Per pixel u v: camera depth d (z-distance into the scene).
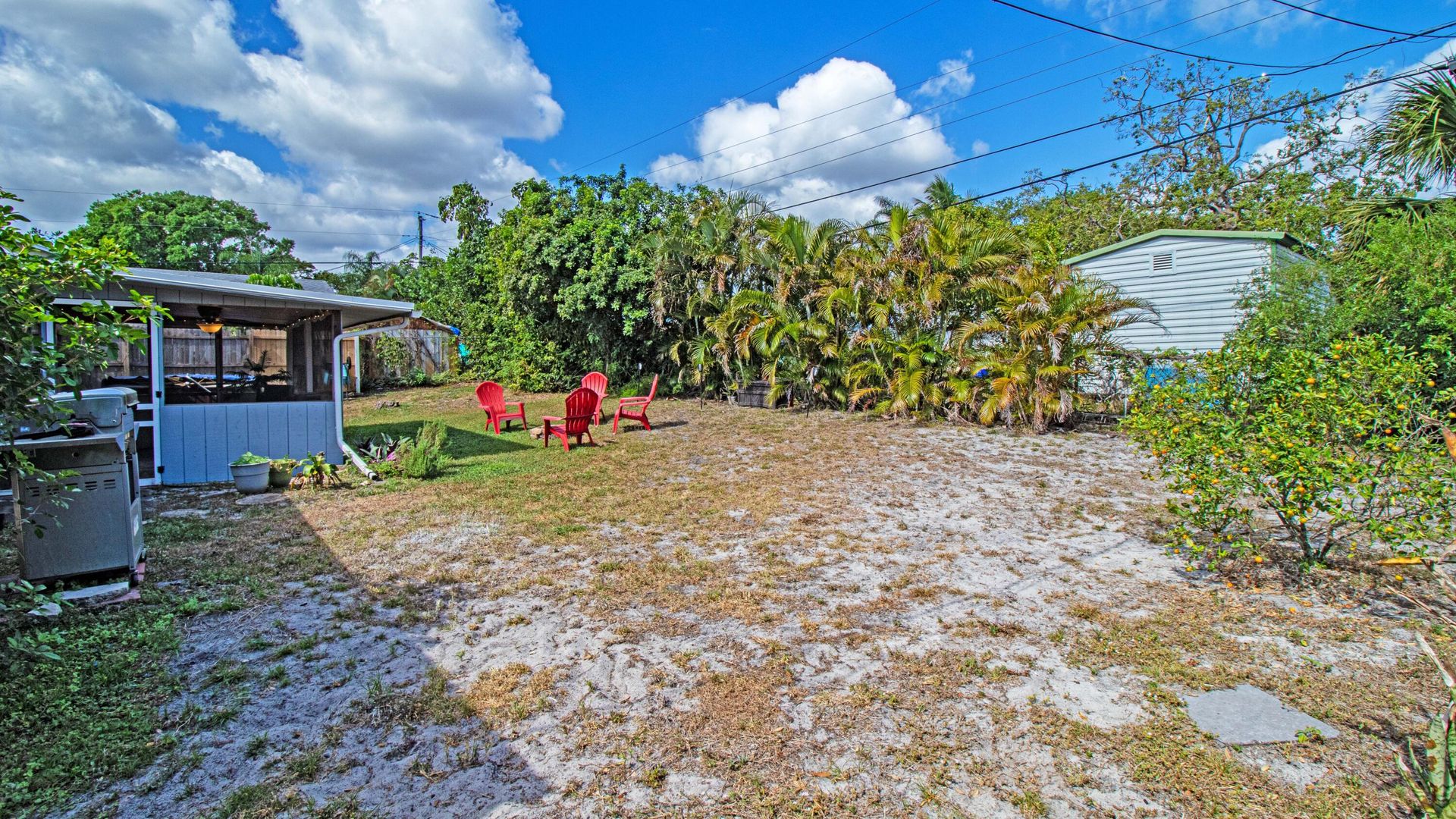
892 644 3.43
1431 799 2.06
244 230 38.44
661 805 2.26
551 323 17.77
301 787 2.34
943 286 11.19
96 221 33.88
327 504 6.34
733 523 5.71
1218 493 4.05
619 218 16.91
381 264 41.34
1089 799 2.26
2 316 2.59
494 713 2.81
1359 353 3.89
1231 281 11.43
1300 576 4.16
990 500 6.37
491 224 21.98
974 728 2.68
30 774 2.33
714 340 14.81
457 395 18.16
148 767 2.44
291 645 3.41
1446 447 3.51
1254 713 2.75
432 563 4.69
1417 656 3.18
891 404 11.74
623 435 10.74
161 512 6.02
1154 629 3.54
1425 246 7.29
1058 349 10.02
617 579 4.38
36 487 3.72
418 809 2.24
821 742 2.60
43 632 3.38
